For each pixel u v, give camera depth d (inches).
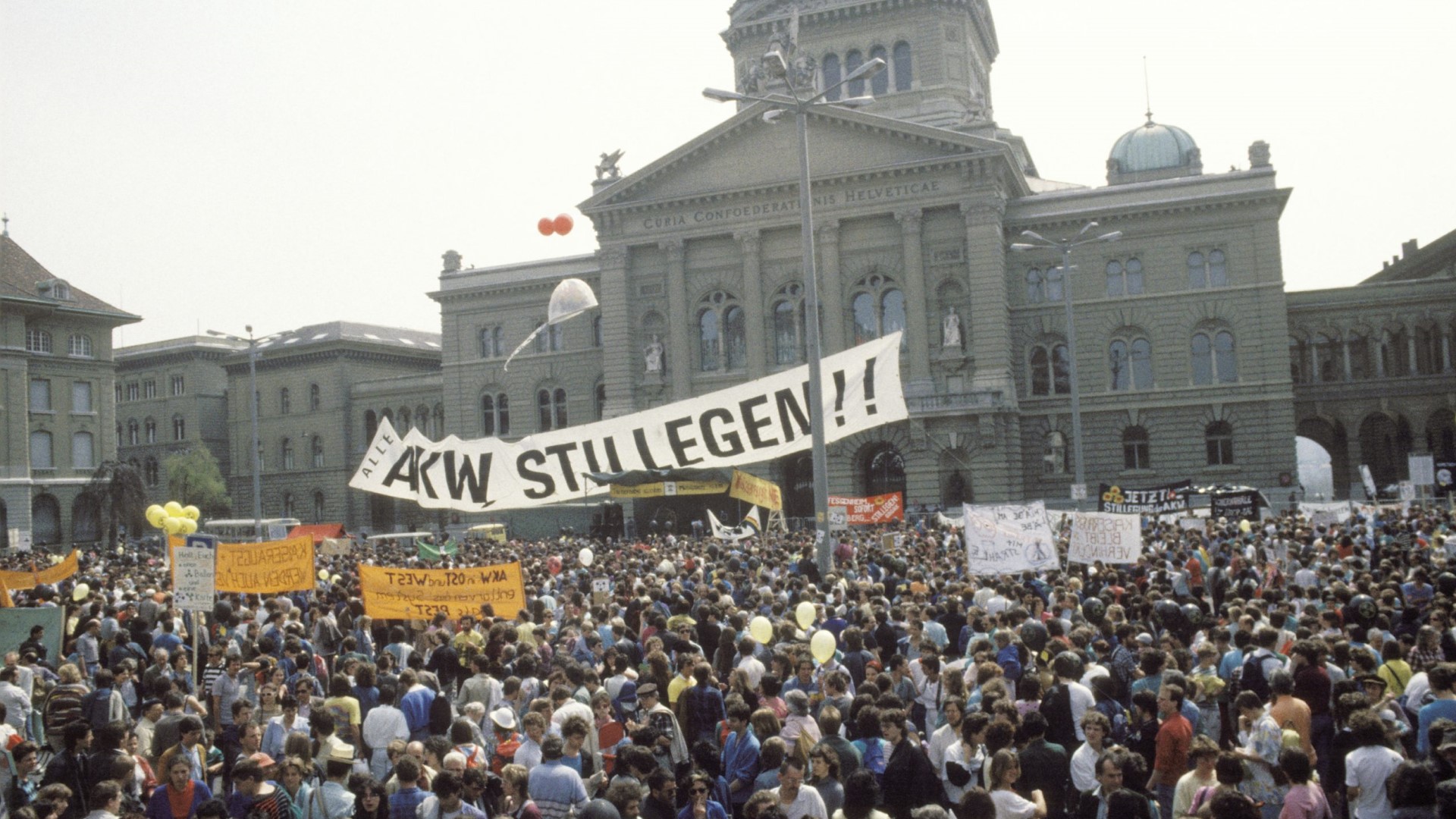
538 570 1246.3
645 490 1654.8
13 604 1085.8
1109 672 619.8
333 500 4589.1
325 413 4638.3
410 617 858.8
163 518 1027.3
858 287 3139.8
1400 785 429.4
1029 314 3218.5
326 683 812.6
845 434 951.6
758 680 676.7
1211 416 3100.4
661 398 3284.9
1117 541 1114.7
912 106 3496.6
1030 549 1025.5
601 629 813.9
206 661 916.0
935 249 3080.7
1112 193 3189.0
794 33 2330.2
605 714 591.5
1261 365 3080.7
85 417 3786.9
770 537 1780.3
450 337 3860.7
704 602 849.5
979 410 2942.9
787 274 3179.1
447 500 952.3
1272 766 517.3
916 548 1470.2
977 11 3651.6
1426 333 3267.7
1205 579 1188.5
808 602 794.8
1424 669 657.6
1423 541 1337.4
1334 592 804.6
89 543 3757.4
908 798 493.0
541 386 3737.7
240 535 3882.9
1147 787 508.7
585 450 943.7
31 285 3703.3
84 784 546.3
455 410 3841.0
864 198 3102.9
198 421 5088.6
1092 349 3181.6
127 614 1019.9
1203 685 620.7
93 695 676.1
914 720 665.6
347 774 519.5
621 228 3309.5
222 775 714.8
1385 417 3371.1
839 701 592.4
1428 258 4247.0
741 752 534.9
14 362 3543.3
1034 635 699.4
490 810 536.1
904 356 3070.9
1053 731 561.6
